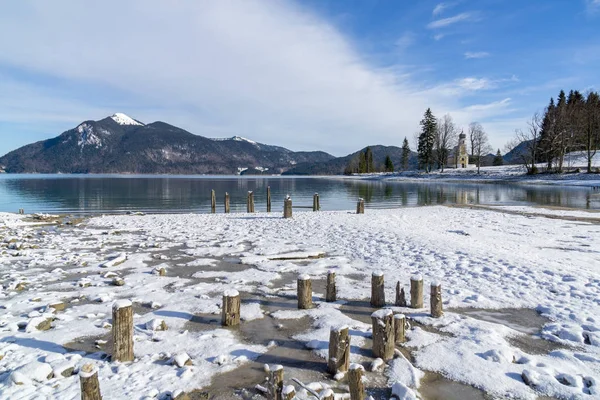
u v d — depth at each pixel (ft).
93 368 12.21
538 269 29.63
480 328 19.57
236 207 98.84
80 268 32.12
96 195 142.92
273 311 22.61
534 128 200.85
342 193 150.00
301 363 16.58
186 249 39.88
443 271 29.89
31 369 14.89
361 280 28.60
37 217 64.44
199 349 17.61
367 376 15.39
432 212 71.77
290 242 42.63
